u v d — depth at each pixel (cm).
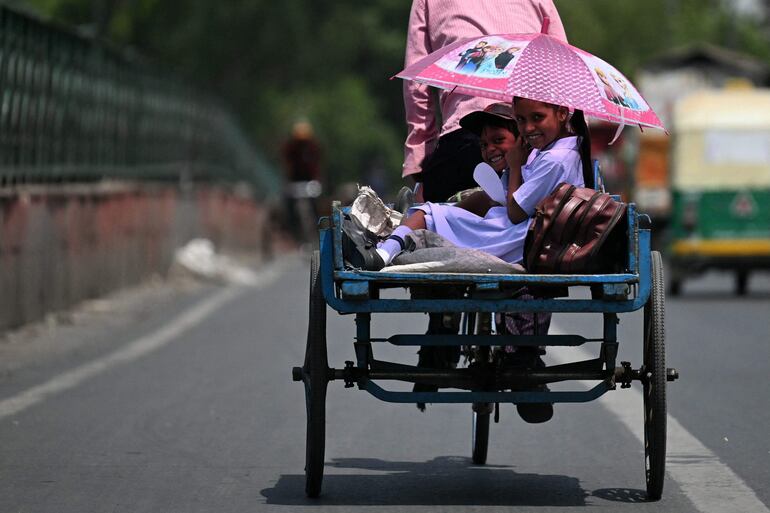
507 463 1855
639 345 3297
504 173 1659
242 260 6981
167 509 1558
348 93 15625
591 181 1634
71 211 3859
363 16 17125
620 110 1575
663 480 1595
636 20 16925
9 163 3441
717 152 5353
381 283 1566
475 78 1591
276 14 14588
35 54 3691
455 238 1633
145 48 14438
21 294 3381
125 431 2058
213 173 7231
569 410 2264
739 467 1798
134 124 5069
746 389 2527
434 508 1567
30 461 1830
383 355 3003
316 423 1584
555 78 1573
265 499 1612
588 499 1617
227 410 2250
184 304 4272
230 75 14900
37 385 2520
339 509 1561
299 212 7206
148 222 4959
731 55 9844
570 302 1510
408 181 1888
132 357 2938
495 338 1553
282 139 14850
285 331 3488
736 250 5231
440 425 2145
